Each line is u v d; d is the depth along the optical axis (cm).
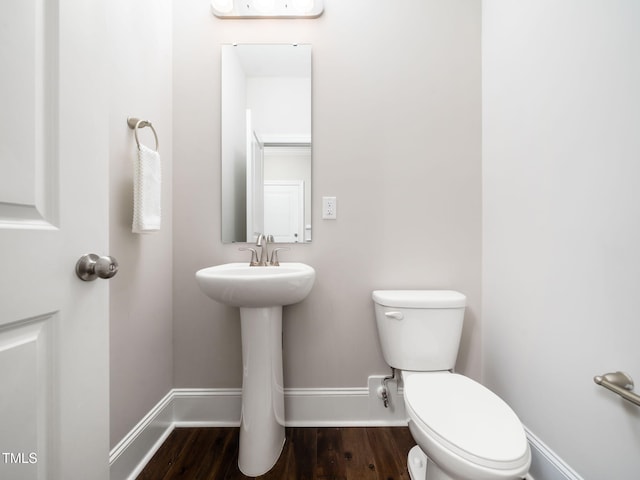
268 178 147
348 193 145
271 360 118
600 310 82
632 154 73
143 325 121
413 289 144
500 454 71
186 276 145
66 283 57
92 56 64
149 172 109
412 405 89
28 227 50
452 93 144
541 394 105
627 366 75
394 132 145
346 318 145
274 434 118
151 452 123
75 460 58
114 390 104
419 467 112
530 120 110
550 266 101
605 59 80
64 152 57
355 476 112
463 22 144
